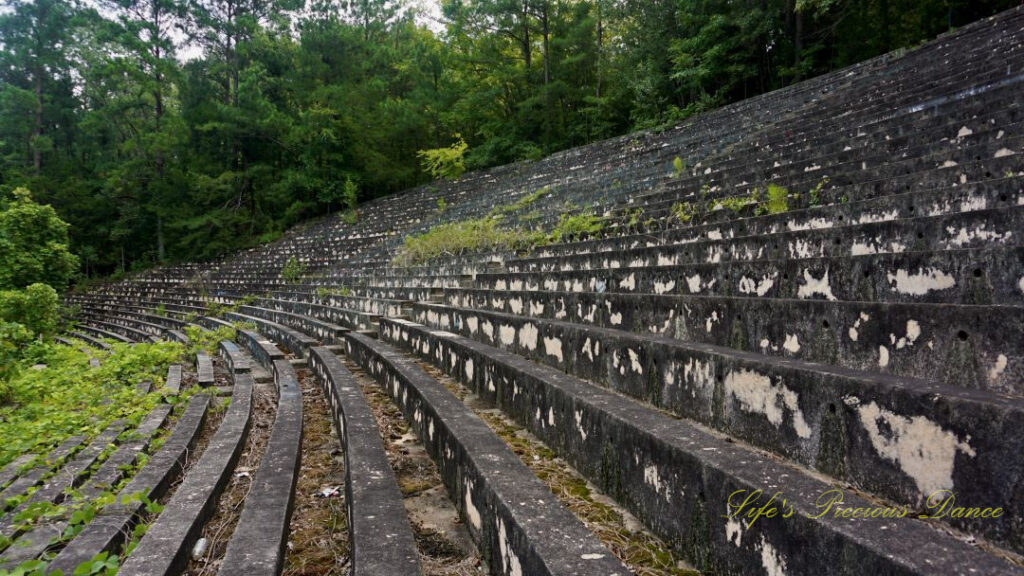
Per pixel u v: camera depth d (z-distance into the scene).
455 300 9.93
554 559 1.96
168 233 37.47
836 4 21.88
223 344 13.38
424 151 32.84
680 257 6.54
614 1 27.94
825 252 4.88
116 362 11.84
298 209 35.59
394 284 15.33
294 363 10.52
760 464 2.26
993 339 2.32
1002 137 5.83
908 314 2.69
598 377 4.57
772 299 3.51
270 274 25.77
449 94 35.03
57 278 24.97
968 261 3.09
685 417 3.56
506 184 23.58
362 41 37.84
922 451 2.06
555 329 5.29
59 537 4.25
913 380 2.29
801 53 22.58
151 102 42.78
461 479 3.38
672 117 23.11
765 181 8.31
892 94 10.08
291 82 36.62
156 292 30.28
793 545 1.83
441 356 7.16
